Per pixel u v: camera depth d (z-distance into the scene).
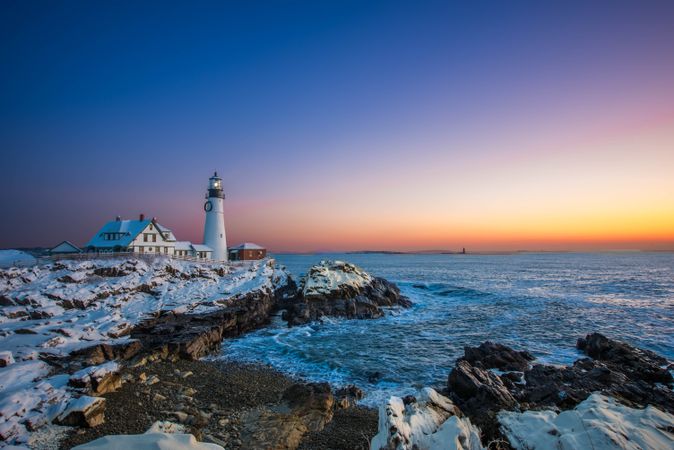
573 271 117.25
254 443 15.59
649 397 17.56
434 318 43.91
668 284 74.62
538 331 36.28
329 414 18.56
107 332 29.91
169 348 28.02
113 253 50.38
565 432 11.70
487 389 17.30
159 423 15.71
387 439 11.48
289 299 51.75
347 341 34.22
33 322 29.81
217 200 72.12
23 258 50.94
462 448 11.14
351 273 54.44
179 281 46.62
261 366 27.25
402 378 24.61
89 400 16.81
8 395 17.20
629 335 33.88
